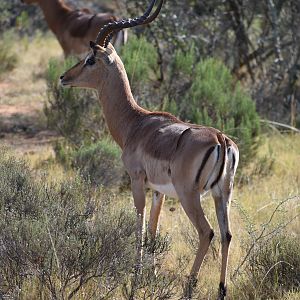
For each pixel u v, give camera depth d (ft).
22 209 65.98
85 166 94.68
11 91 150.61
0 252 59.36
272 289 64.85
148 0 138.41
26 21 207.10
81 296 60.03
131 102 73.41
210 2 142.82
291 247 67.41
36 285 60.18
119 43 132.57
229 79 117.70
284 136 120.88
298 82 145.28
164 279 62.08
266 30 146.41
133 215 63.41
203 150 61.21
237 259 71.41
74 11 149.69
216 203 63.41
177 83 116.16
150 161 66.33
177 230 78.79
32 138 122.83
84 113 111.34
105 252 59.00
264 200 88.84
